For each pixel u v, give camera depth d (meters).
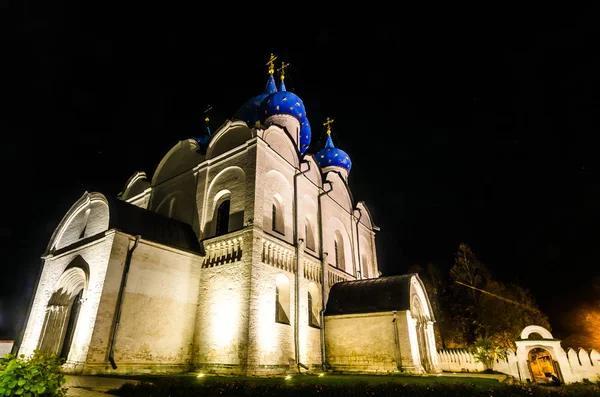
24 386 5.61
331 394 10.91
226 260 19.83
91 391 11.32
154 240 18.95
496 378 18.11
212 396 10.83
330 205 29.42
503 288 33.41
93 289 16.83
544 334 21.30
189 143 26.53
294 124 29.73
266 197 21.39
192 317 19.62
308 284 23.41
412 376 17.95
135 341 16.84
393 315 20.98
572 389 12.77
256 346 17.33
